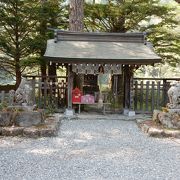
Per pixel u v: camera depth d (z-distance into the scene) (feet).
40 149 22.26
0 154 20.77
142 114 36.78
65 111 35.60
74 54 33.65
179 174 17.43
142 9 44.65
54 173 17.17
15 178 16.26
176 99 29.22
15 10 42.70
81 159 19.95
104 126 30.91
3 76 57.67
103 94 37.04
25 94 28.86
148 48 36.14
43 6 43.78
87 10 47.52
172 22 46.75
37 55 45.57
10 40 44.04
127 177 16.75
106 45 36.45
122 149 22.68
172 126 28.07
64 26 49.19
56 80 38.27
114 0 49.03
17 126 27.17
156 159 20.33
